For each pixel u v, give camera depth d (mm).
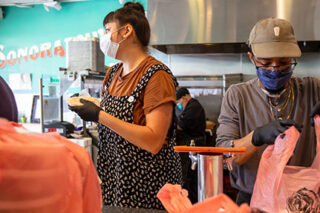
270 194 816
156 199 1253
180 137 3088
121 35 1296
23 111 4785
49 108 2525
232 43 2896
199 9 2861
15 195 417
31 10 4676
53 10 4590
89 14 4469
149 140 1163
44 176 430
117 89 1345
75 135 2342
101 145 1381
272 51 1068
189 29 2883
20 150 421
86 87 2641
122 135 1186
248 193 1227
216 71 3572
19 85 4781
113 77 1436
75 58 2461
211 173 742
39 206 425
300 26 2684
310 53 3174
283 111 1229
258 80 1287
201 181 751
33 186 423
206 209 456
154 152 1190
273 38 1100
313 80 1259
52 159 441
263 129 969
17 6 4664
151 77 1211
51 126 2355
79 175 490
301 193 816
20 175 418
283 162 810
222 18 2836
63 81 2391
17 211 417
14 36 4766
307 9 2660
